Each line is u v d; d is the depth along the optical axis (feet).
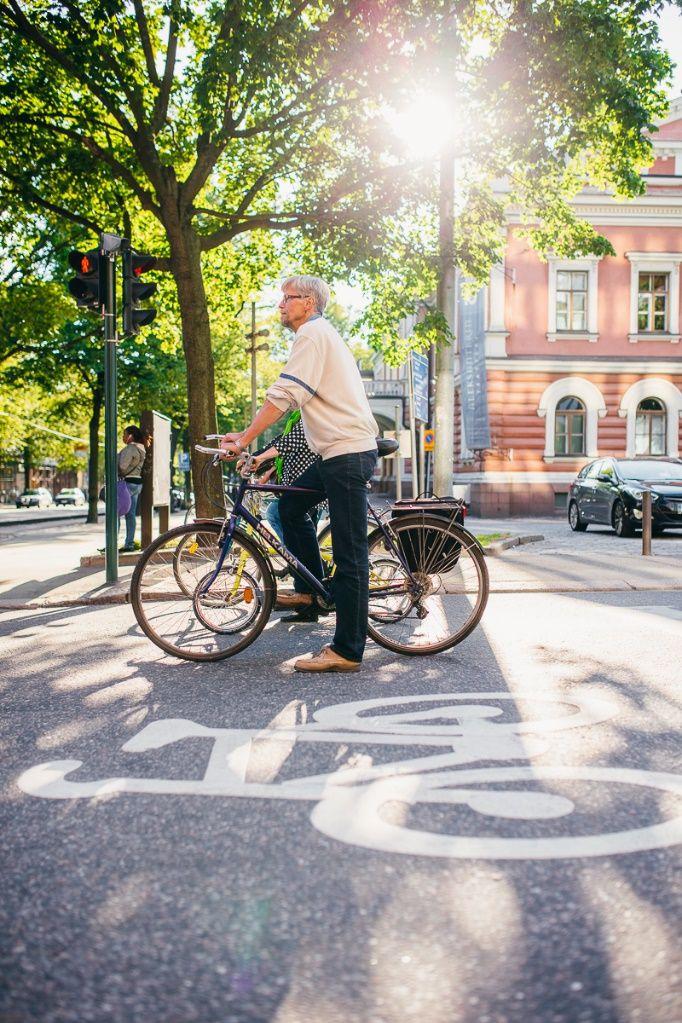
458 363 103.55
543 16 36.11
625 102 37.42
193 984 6.09
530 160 40.37
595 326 94.99
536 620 22.18
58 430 201.57
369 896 7.35
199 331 38.37
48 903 7.34
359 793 9.75
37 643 20.20
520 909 7.07
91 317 85.97
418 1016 5.67
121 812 9.37
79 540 67.10
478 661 16.97
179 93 42.63
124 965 6.35
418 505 17.71
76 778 10.49
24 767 10.96
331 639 19.35
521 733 11.98
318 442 15.83
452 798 9.55
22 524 111.65
